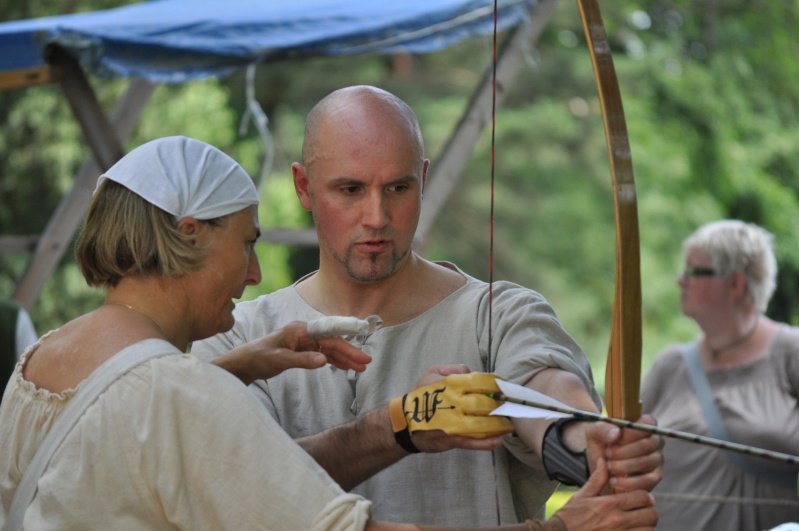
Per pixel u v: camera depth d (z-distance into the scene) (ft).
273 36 37.01
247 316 20.48
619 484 15.17
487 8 37.99
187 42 35.94
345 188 18.52
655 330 121.90
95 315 16.24
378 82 135.54
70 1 95.30
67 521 14.94
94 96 36.09
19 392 16.05
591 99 136.77
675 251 122.72
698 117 129.08
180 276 16.19
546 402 15.61
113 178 16.22
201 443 14.96
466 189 134.21
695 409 33.14
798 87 129.90
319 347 18.15
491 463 19.01
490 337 18.34
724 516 32.12
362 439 17.11
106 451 14.97
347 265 18.85
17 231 96.63
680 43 132.05
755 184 127.65
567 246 132.77
